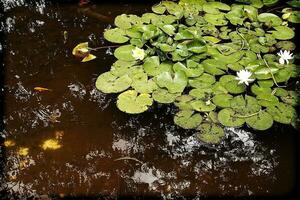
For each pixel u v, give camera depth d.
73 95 2.51
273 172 2.12
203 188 2.05
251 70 2.55
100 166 2.14
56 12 3.20
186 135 2.31
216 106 2.36
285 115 2.31
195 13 3.03
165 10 3.06
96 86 2.49
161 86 2.45
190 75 2.51
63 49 2.85
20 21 3.12
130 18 2.96
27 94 2.53
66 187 2.04
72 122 2.36
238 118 2.29
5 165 2.14
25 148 2.23
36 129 2.33
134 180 2.08
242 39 2.80
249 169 2.14
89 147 2.23
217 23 2.94
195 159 2.19
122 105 2.37
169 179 2.09
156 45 2.68
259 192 2.03
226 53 2.68
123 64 2.61
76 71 2.67
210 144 2.26
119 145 2.25
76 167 2.13
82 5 3.23
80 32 2.99
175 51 2.63
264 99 2.39
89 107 2.44
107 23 3.07
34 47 2.87
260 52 2.72
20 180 2.08
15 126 2.35
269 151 2.23
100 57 2.76
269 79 2.52
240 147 2.25
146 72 2.54
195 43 2.67
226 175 2.11
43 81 2.61
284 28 2.91
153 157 2.20
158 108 2.44
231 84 2.46
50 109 2.44
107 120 2.38
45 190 2.03
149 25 2.80
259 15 3.02
